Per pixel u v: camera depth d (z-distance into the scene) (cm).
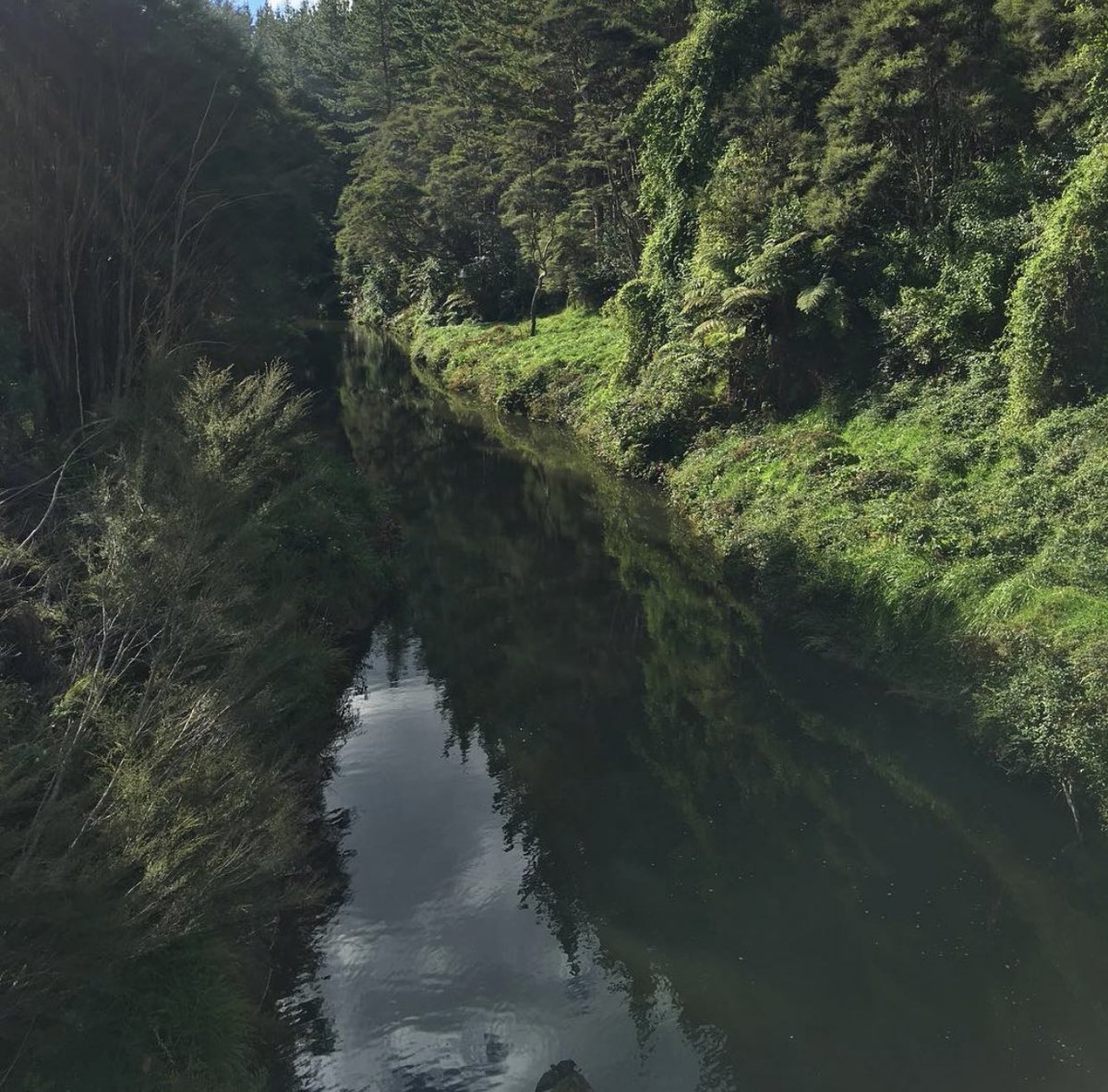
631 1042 748
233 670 811
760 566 1662
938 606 1262
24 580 923
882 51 2008
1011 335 1700
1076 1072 702
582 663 1502
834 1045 739
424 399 4066
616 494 2455
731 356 2280
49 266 1596
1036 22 1866
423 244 5819
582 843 1029
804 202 2186
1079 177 1602
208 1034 652
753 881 955
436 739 1263
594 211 4425
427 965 840
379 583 1730
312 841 1011
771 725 1272
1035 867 932
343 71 7856
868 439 1842
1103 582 1116
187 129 1866
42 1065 572
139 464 898
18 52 1570
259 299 2209
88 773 721
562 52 4081
